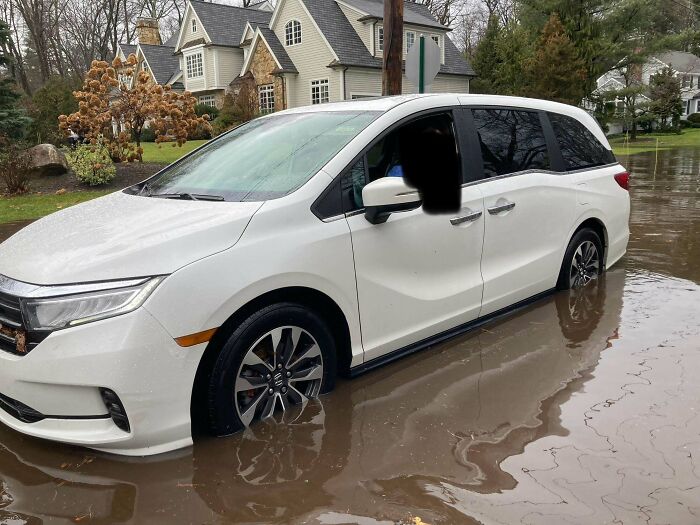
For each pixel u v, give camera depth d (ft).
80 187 44.06
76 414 9.05
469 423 10.51
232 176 12.19
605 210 17.99
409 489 8.66
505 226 14.37
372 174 11.88
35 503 8.46
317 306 11.23
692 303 16.69
